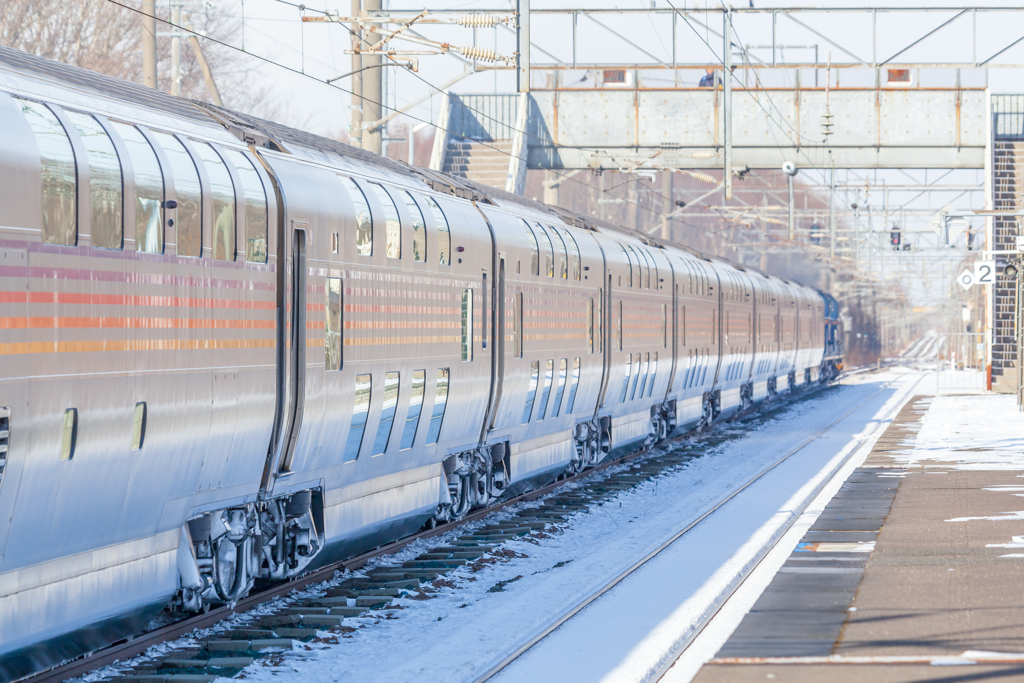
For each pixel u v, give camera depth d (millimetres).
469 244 27969
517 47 35531
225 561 18797
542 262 33688
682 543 27078
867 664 16016
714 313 58906
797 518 31000
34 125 13859
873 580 22109
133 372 15312
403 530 26234
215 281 17312
